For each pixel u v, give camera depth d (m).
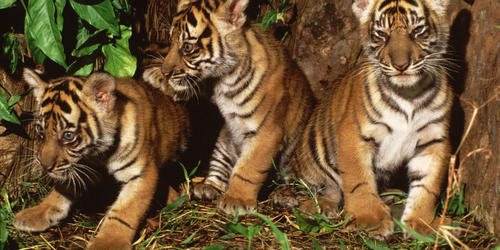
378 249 3.61
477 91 4.40
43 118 3.76
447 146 4.03
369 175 4.17
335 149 4.51
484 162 4.14
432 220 3.99
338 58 5.42
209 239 3.85
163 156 4.51
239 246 3.72
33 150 4.62
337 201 4.73
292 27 5.57
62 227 4.12
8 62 4.35
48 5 4.02
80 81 3.91
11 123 4.44
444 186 4.27
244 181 4.49
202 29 4.36
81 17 4.21
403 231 3.96
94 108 3.87
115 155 3.98
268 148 4.58
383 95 4.04
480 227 4.07
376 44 4.04
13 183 4.50
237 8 4.40
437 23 3.94
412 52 3.78
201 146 5.29
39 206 4.12
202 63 4.40
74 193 4.19
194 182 4.89
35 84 3.90
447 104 3.99
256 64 4.55
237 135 4.79
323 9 5.43
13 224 3.96
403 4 3.89
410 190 4.13
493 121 4.08
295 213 3.95
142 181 4.01
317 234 3.92
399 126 4.04
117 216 3.86
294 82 4.82
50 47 4.04
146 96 4.39
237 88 4.55
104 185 4.67
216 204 4.49
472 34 4.50
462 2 4.57
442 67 4.05
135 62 4.72
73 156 3.80
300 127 4.90
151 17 5.40
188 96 4.77
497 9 4.28
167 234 3.93
